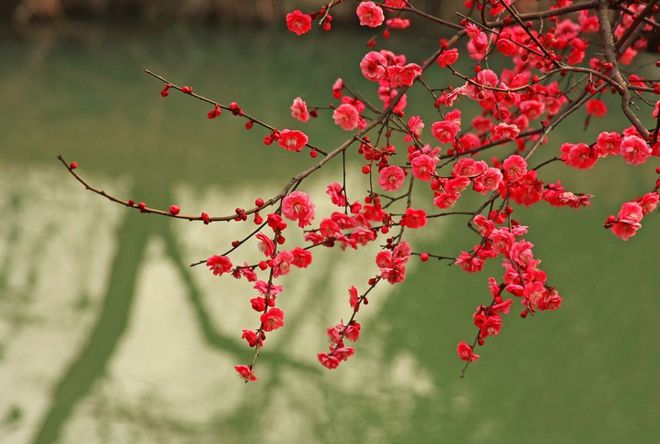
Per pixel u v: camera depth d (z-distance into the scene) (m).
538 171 8.94
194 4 16.05
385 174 1.96
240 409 5.75
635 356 6.13
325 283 7.18
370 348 6.37
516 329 6.53
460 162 1.93
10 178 8.95
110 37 15.26
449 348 6.33
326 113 11.12
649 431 5.39
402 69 1.96
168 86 1.91
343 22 15.12
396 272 1.98
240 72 13.17
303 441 5.37
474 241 7.63
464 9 13.22
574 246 7.55
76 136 10.24
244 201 8.48
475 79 2.07
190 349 6.33
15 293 6.83
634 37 2.19
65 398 5.70
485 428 5.47
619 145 1.91
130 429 5.45
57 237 7.71
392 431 5.40
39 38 15.03
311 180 8.85
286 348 6.41
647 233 7.73
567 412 5.60
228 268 1.93
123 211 8.27
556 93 2.63
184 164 9.43
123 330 6.54
